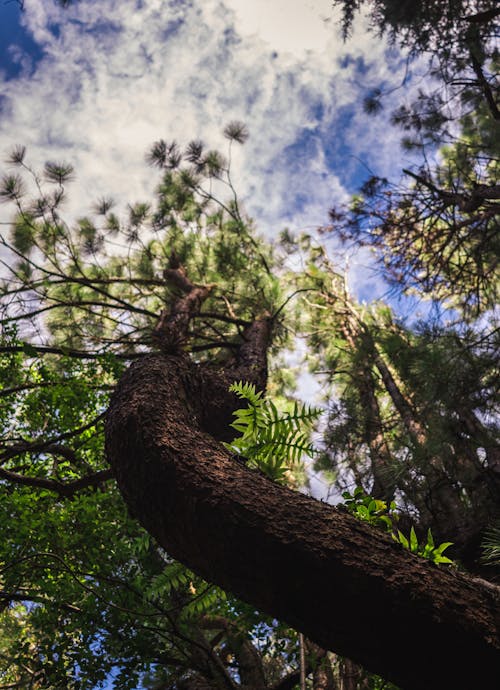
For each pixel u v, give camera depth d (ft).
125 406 7.89
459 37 15.12
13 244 21.31
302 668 10.59
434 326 14.19
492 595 5.01
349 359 21.47
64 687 12.36
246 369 13.24
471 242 18.94
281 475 7.33
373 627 4.77
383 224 19.19
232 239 25.53
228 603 13.28
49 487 12.89
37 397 16.01
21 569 12.29
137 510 6.68
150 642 12.17
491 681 4.50
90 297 23.70
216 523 5.66
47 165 21.21
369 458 16.96
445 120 18.63
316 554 5.15
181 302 18.03
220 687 12.25
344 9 16.03
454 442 13.60
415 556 5.28
